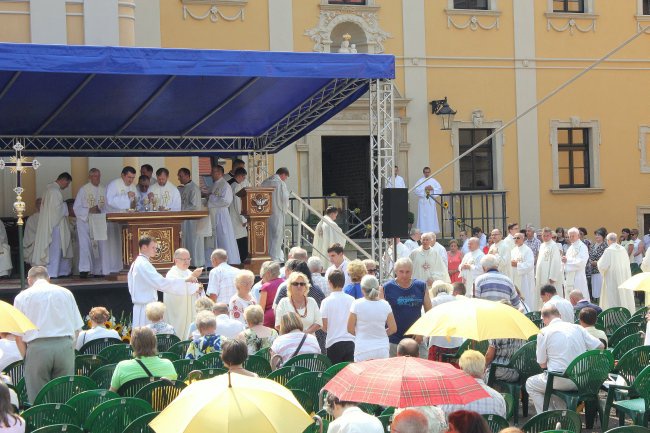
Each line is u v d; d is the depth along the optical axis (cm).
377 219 1859
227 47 2711
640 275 1400
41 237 2017
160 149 2242
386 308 1184
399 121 2864
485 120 2967
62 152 2158
